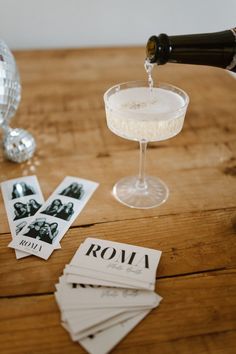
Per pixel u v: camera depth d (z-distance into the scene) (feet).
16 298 1.04
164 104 1.27
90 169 1.58
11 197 1.43
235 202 1.40
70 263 1.13
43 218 1.32
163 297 1.04
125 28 2.64
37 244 1.22
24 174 1.55
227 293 1.06
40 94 2.12
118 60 2.50
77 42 2.71
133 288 1.05
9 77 1.46
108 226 1.29
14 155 1.58
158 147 1.72
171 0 2.48
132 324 0.96
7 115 1.55
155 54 1.16
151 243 1.22
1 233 1.27
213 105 2.03
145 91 1.36
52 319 0.98
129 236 1.25
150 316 0.99
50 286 1.08
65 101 2.06
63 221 1.31
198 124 1.88
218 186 1.48
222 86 2.23
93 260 1.14
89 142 1.75
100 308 0.99
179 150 1.70
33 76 2.31
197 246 1.21
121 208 1.37
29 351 0.91
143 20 2.59
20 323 0.97
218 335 0.95
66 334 0.95
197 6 2.50
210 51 1.19
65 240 1.24
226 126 1.86
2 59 1.44
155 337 0.94
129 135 1.25
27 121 1.89
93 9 2.52
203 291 1.06
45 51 2.65
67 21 2.58
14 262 1.16
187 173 1.55
